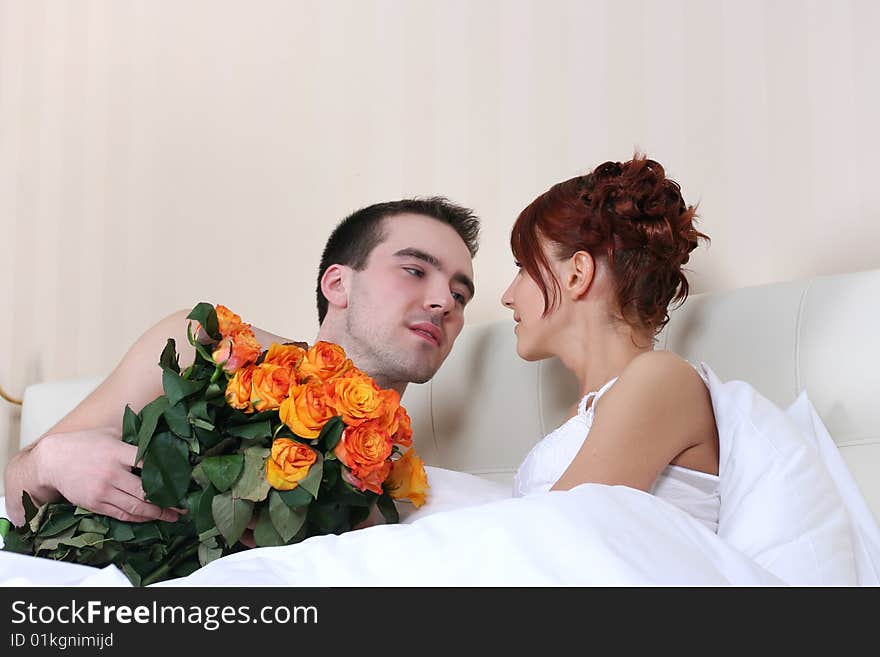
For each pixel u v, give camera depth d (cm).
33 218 309
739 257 189
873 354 138
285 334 254
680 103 199
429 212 175
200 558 115
